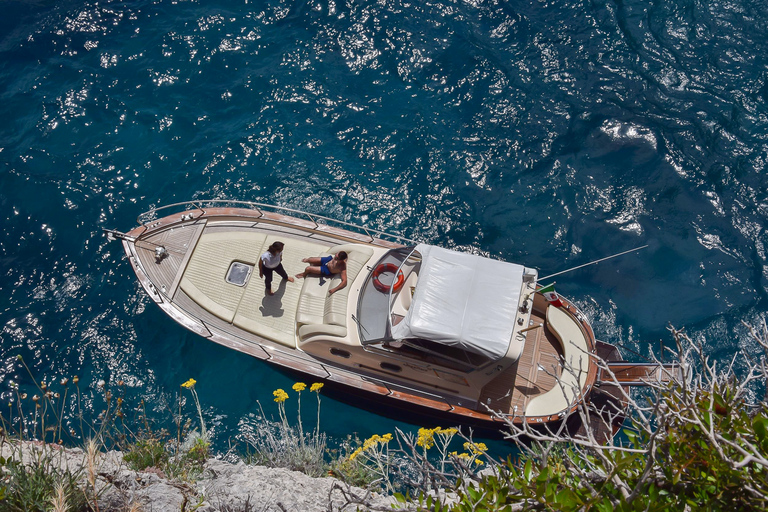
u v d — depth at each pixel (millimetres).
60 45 14828
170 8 15617
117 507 4828
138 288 11609
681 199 12477
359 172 13055
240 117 13766
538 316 10625
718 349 10758
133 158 13070
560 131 13492
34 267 11727
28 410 9906
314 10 15547
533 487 3535
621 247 12031
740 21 14742
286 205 12602
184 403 10305
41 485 4457
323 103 13992
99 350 10836
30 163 12891
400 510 3887
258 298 10250
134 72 14367
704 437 3406
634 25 14922
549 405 9242
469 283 9133
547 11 15445
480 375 9055
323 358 9852
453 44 14930
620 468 3404
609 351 10336
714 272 11625
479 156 13227
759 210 12234
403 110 13930
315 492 5879
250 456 8023
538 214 12508
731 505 3342
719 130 13227
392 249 10148
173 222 10938
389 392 9531
